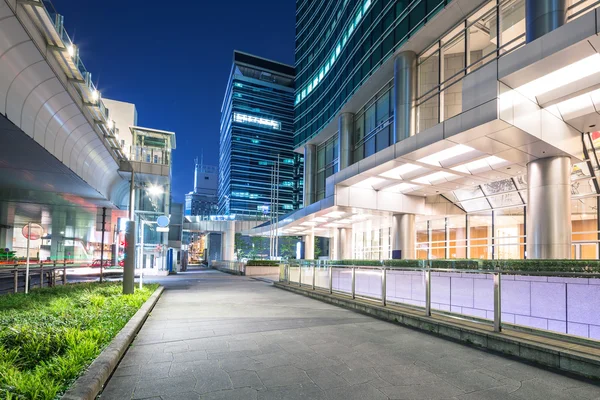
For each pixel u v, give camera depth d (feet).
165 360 17.99
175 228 179.52
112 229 136.46
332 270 45.83
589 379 15.16
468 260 42.22
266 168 406.41
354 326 26.76
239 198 388.57
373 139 93.81
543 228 47.44
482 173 58.23
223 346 20.77
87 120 64.03
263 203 398.62
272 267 118.11
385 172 62.64
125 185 119.03
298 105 157.99
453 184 67.82
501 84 38.83
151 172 108.27
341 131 109.81
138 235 129.80
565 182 47.37
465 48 63.05
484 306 24.08
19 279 58.18
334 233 139.64
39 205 114.11
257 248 211.20
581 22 32.65
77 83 53.57
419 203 79.66
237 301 43.32
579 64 35.83
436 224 90.68
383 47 82.79
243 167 395.55
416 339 22.47
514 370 16.37
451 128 43.68
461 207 81.61
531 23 46.24
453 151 51.11
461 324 22.81
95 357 16.58
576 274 17.46
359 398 13.17
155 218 132.16
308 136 142.51
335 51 119.55
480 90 40.22
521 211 67.15
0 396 11.21
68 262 130.11
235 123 398.62
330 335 23.66
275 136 415.44
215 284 72.84
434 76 71.05
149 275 111.75
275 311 34.81
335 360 17.90
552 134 43.60
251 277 102.12
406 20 73.61
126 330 22.35
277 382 14.84
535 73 37.09
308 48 151.33
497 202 72.02
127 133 141.38
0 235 126.62
